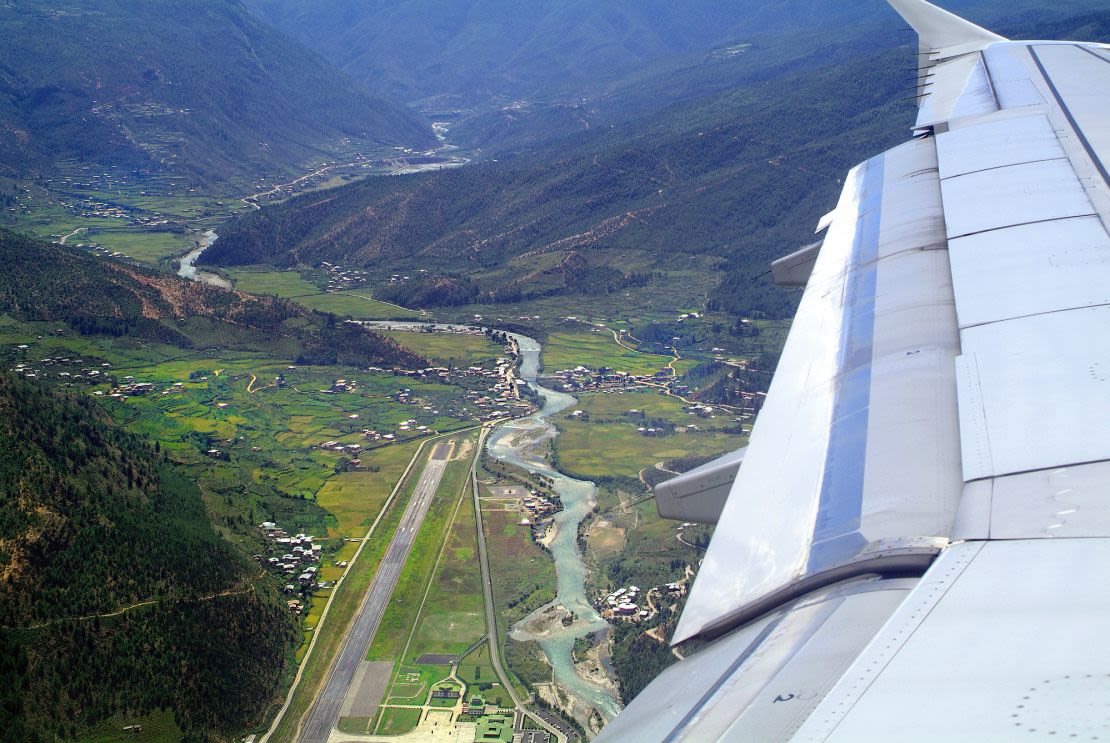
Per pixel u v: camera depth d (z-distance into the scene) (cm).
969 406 2086
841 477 1941
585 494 17575
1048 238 3005
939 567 1514
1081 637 1242
